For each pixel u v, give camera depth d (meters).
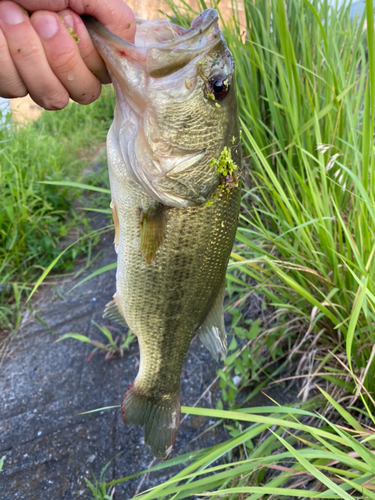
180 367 0.32
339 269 0.37
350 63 0.44
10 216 0.61
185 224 0.27
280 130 0.45
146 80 0.23
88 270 0.66
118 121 0.26
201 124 0.25
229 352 0.46
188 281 0.28
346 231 0.30
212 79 0.25
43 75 0.20
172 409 0.32
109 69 0.23
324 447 0.28
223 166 0.26
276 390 0.41
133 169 0.25
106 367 0.49
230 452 0.36
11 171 0.68
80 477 0.38
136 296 0.29
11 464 0.39
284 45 0.34
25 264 0.65
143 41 0.25
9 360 0.52
